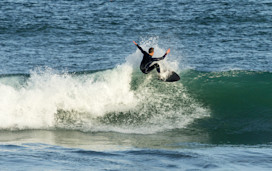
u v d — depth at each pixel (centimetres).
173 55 9419
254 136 4559
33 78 5662
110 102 5419
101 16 13762
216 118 5091
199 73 6100
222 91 5600
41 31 11844
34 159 3312
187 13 14150
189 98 5484
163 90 5616
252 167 3231
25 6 15175
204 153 3734
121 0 16625
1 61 8906
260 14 13725
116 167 3162
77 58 9312
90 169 3075
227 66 8369
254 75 5972
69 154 3556
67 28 12219
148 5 15588
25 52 9725
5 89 5372
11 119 5069
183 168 3181
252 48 9831
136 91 5566
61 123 5116
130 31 11894
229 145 4197
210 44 10369
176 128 4872
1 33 11481
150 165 3253
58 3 15925
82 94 5422
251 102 5356
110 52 9844
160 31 11862
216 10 14588
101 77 5772
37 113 5194
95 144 4175
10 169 2995
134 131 4806
